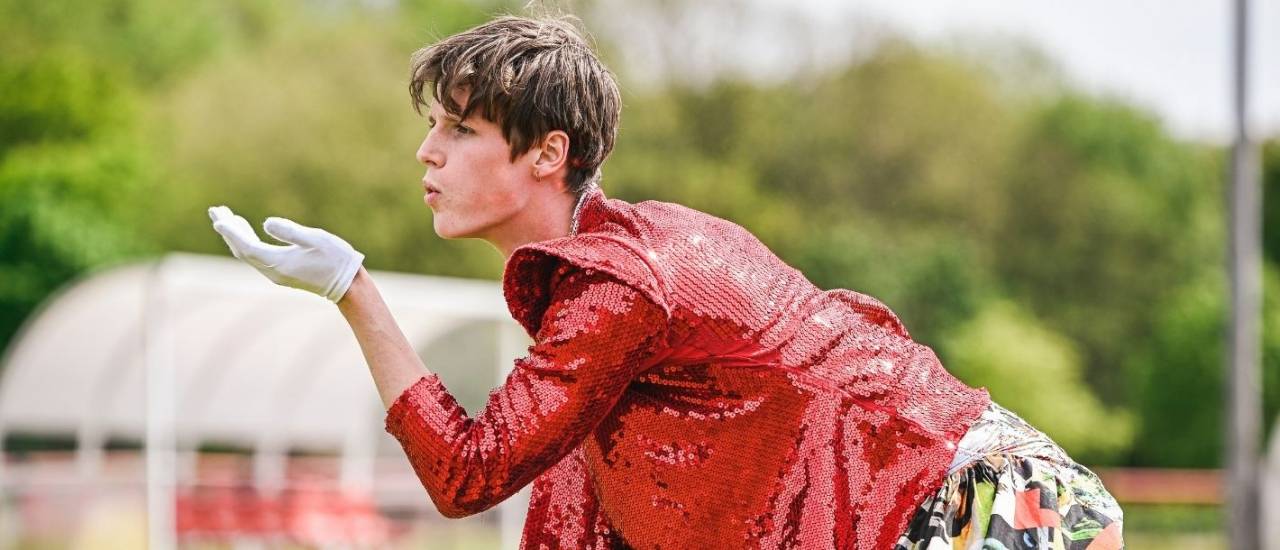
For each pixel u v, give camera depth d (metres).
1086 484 3.07
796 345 2.91
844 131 45.03
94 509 16.69
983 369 39.75
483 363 24.20
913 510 2.88
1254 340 17.72
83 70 41.66
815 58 45.66
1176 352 41.91
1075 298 47.62
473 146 2.88
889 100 45.34
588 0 42.97
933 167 45.56
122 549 15.81
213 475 19.09
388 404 2.76
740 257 2.96
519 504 16.11
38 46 42.75
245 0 45.59
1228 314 17.75
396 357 2.79
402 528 18.72
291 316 16.41
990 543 2.90
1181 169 50.62
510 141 2.87
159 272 13.07
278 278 2.77
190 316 15.83
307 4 46.56
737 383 2.88
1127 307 47.81
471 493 2.72
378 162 40.09
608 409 2.80
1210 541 30.56
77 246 37.59
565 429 2.74
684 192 42.47
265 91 40.72
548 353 2.76
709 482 2.90
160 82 43.72
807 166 44.81
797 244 43.34
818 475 2.89
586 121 2.93
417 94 2.98
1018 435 3.05
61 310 15.61
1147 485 37.62
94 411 17.16
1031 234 47.59
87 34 43.44
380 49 42.19
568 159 2.94
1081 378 47.28
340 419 18.88
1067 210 47.53
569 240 2.83
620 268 2.77
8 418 17.05
